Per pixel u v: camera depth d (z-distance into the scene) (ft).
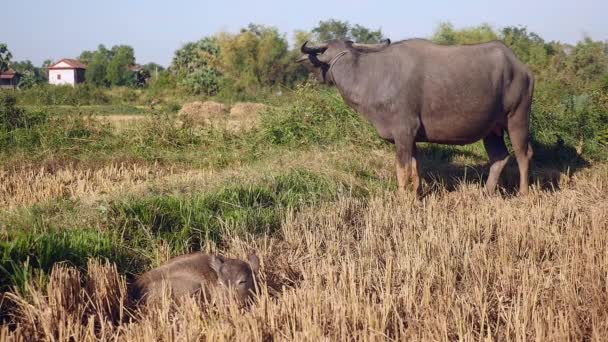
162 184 31.04
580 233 23.59
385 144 41.60
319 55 32.58
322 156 37.45
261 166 35.29
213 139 47.57
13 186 34.68
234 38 148.66
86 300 17.76
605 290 17.84
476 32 119.85
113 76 254.68
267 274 20.70
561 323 15.02
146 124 50.37
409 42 31.50
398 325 16.40
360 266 19.81
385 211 27.94
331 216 26.99
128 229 23.59
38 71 384.06
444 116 30.73
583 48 81.56
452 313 16.40
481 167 40.86
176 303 17.95
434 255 21.94
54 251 19.93
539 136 45.42
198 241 24.34
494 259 21.34
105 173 38.70
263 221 26.25
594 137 46.57
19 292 17.79
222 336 14.71
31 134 48.60
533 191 33.09
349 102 32.32
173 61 175.83
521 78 31.55
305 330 14.89
